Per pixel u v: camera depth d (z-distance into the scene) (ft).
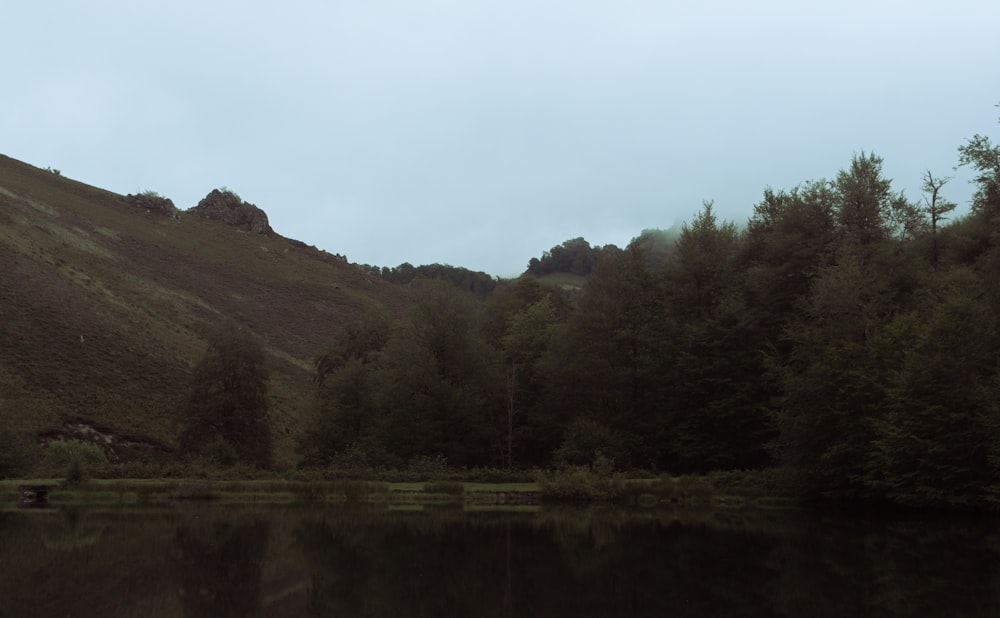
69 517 95.40
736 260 172.35
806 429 110.73
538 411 181.27
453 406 173.68
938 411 94.48
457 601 47.24
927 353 99.55
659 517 101.35
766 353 142.00
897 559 63.52
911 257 134.62
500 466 179.22
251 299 457.27
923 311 119.75
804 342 120.47
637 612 43.98
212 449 168.76
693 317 167.22
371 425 186.39
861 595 48.52
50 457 161.99
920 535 80.18
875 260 131.03
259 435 200.64
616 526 89.51
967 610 43.78
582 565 60.70
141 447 209.77
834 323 116.98
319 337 435.53
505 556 65.31
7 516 96.12
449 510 110.73
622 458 151.23
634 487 123.75
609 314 173.78
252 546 70.13
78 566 58.59
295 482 132.87
